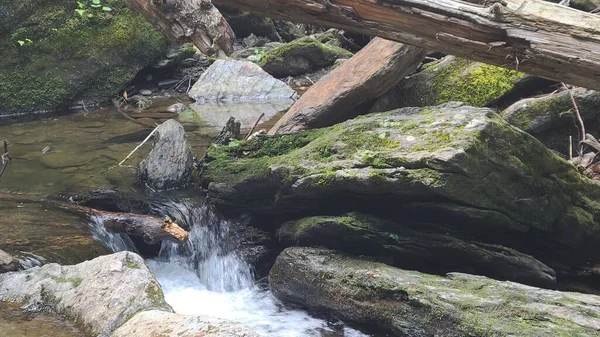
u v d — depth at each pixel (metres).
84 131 7.09
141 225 4.09
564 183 3.85
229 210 4.58
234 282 4.32
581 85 3.43
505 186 3.62
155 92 9.95
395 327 3.31
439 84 5.66
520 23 3.32
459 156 3.39
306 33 14.19
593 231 3.98
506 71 5.52
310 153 4.09
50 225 4.21
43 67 8.54
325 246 4.00
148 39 9.46
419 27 3.52
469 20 3.38
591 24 3.24
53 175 5.31
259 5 3.62
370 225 3.78
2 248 3.76
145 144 6.40
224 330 2.58
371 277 3.51
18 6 8.30
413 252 3.76
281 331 3.62
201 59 10.47
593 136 5.03
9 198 4.64
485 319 2.99
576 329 2.83
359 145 3.94
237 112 8.31
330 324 3.69
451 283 3.36
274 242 4.48
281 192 4.16
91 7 8.91
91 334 2.91
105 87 9.09
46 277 3.35
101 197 4.64
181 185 5.06
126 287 3.13
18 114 8.34
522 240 3.95
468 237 3.75
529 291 3.20
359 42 11.63
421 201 3.65
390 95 5.60
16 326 2.99
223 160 4.73
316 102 5.34
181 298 4.09
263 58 10.88
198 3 3.40
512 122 5.05
